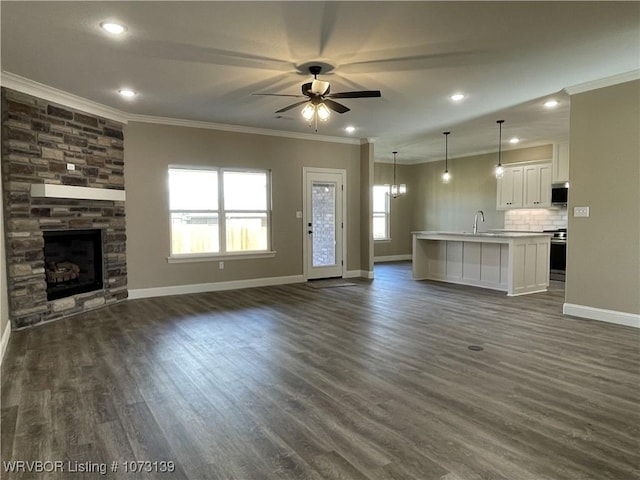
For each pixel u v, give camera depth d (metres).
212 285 6.58
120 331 4.27
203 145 6.39
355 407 2.59
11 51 3.54
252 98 5.01
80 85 4.48
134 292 5.94
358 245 8.12
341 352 3.62
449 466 1.99
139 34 3.23
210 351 3.65
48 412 2.54
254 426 2.37
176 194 6.36
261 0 2.73
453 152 9.48
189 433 2.29
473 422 2.40
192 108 5.46
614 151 4.41
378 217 10.91
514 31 3.24
